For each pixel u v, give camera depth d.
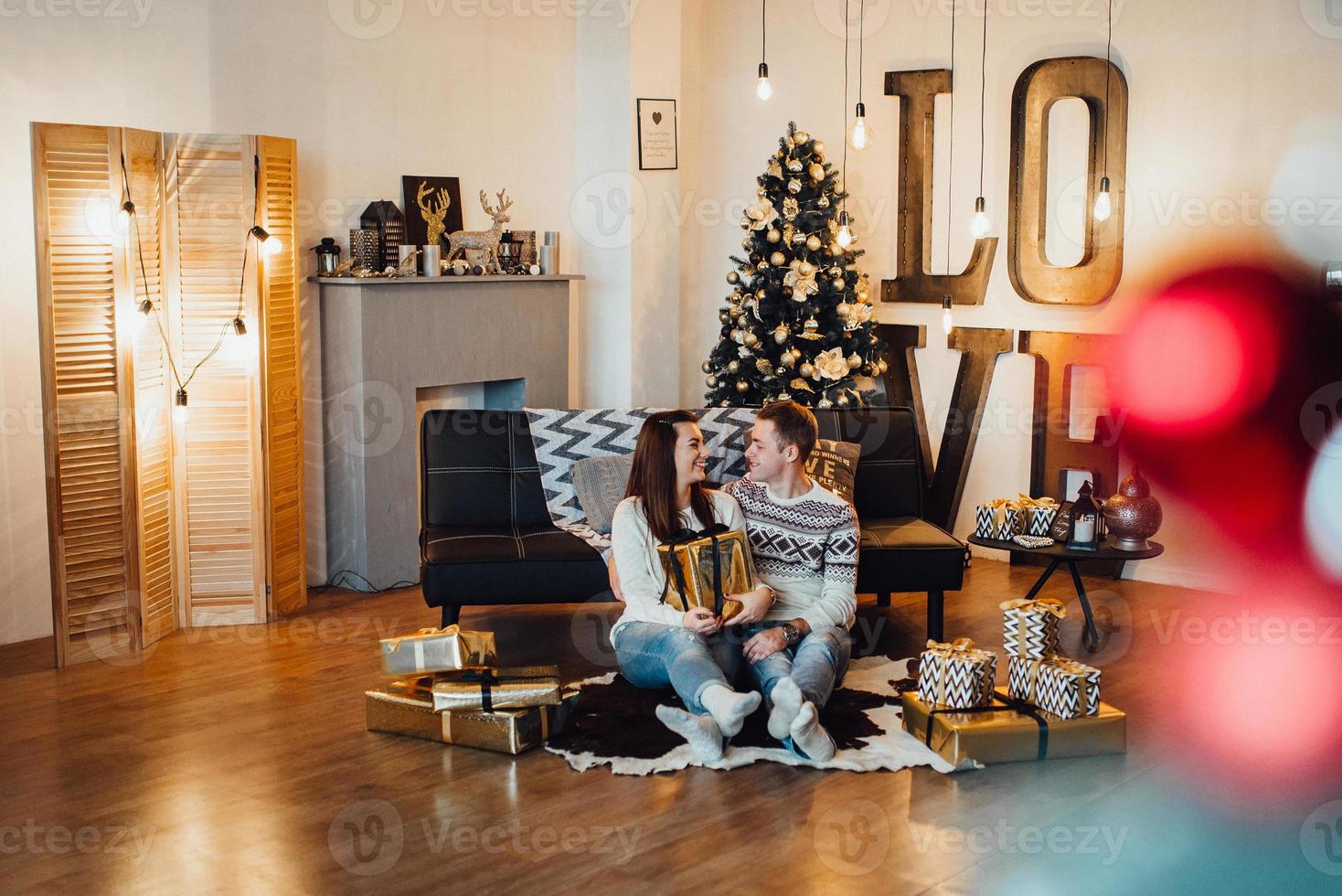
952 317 5.69
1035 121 5.33
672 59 5.93
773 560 3.78
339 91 5.12
